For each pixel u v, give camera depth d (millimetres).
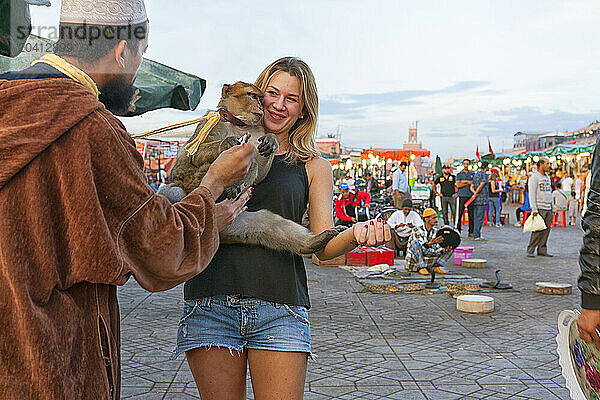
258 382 2666
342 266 12758
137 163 1768
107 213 1672
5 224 1523
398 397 4938
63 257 1617
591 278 2453
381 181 26406
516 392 5035
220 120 2779
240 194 2430
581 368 2555
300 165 2965
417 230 11758
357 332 7113
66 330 1614
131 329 7234
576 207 24203
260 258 2695
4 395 1517
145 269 1788
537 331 7156
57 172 1592
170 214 1812
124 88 1919
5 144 1515
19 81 1623
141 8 1912
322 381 5332
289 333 2662
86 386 1658
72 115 1609
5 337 1528
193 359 2693
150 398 4887
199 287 2693
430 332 7129
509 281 10930
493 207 24703
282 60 2971
